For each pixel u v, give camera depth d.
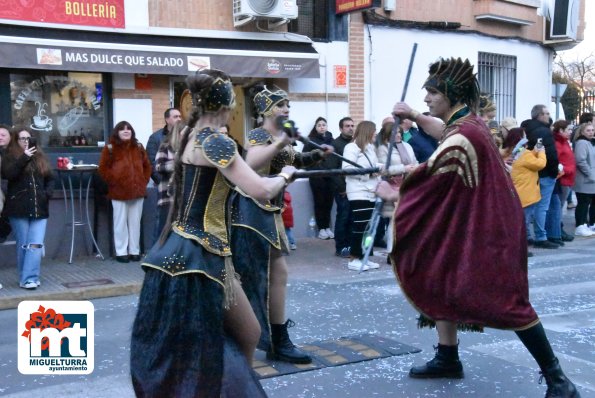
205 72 3.25
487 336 5.64
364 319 6.12
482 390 4.38
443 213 4.01
